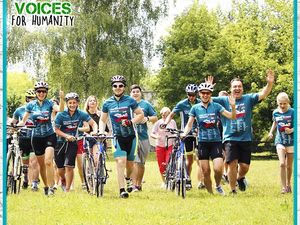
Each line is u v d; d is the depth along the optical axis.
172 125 13.73
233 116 11.72
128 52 35.78
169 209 10.38
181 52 43.09
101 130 11.84
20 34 34.25
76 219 9.75
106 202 11.10
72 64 35.03
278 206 10.58
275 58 43.25
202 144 12.01
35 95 12.81
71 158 12.51
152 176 18.58
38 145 11.95
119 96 11.80
